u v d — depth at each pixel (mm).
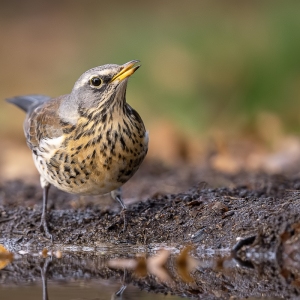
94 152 11180
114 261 10977
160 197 12883
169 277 10102
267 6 27859
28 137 12672
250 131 22578
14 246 11961
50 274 10438
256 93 24516
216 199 11859
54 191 15578
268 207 11086
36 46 32281
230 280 9820
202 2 32531
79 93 11320
